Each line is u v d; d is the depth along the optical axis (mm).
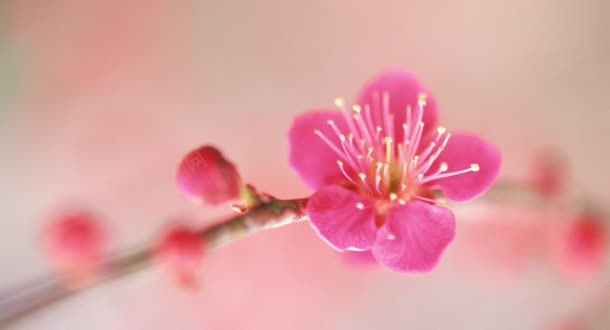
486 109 292
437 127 203
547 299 256
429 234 196
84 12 312
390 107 205
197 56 311
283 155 293
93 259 198
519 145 282
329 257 272
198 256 194
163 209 275
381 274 272
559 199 234
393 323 268
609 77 282
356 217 196
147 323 260
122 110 303
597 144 274
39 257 273
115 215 277
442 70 301
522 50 296
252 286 269
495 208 226
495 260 260
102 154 296
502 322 259
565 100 284
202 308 266
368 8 311
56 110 303
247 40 312
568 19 293
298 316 269
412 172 201
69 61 308
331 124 202
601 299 250
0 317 193
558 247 245
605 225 237
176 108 304
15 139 297
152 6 314
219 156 194
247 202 195
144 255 196
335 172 202
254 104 303
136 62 309
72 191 288
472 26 303
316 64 308
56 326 250
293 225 273
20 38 304
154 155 295
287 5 315
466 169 200
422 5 308
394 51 306
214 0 315
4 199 287
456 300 266
